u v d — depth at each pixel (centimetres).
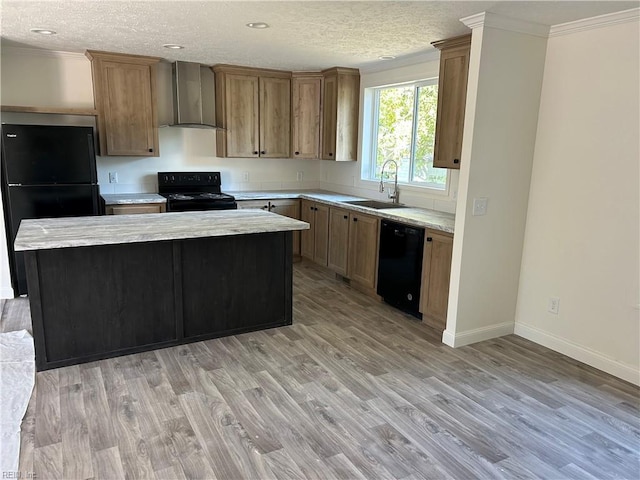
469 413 258
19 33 378
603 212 305
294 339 353
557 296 339
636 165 285
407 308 406
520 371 309
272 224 343
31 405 255
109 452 218
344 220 485
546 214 342
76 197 429
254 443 228
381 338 359
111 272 304
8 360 306
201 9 301
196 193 544
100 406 255
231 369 303
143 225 324
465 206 326
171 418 246
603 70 297
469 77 313
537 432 242
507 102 323
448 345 349
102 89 465
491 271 351
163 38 389
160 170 540
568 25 311
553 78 327
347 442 230
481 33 301
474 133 316
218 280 342
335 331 371
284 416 251
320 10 298
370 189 542
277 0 280
